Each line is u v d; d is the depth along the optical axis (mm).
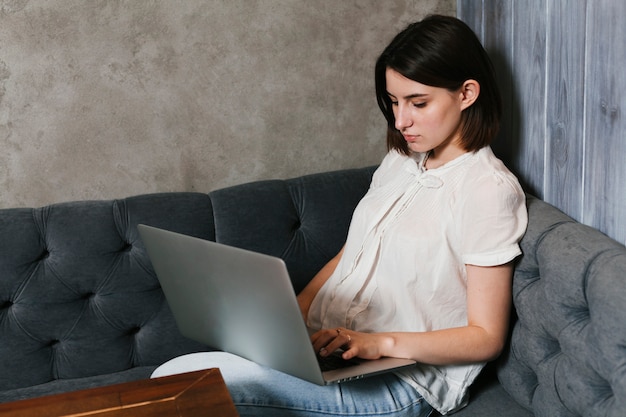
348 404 1557
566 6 1634
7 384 1889
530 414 1633
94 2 2018
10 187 2064
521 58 1854
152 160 2146
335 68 2250
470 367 1616
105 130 2094
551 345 1535
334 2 2209
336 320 1715
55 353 1942
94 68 2053
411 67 1595
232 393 1539
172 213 1970
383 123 2326
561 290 1443
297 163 2277
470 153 1664
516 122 1904
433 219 1633
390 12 2262
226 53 2146
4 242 1874
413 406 1596
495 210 1557
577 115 1623
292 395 1550
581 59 1591
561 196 1717
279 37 2182
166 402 1267
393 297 1667
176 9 2082
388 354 1497
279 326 1382
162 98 2119
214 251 1403
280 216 2029
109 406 1266
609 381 1293
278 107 2223
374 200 1782
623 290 1283
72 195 2111
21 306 1885
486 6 2045
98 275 1919
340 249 2068
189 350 1988
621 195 1488
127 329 1962
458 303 1640
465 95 1638
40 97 2031
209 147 2188
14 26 1979
